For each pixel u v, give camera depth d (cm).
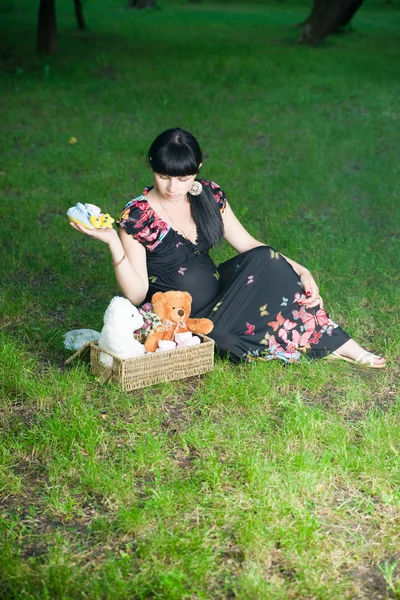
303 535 285
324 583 269
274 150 941
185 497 306
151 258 412
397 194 774
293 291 421
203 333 407
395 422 367
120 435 354
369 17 2912
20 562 271
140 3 3034
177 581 260
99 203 723
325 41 1988
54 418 360
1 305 495
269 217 700
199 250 420
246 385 394
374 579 273
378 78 1419
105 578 264
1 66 1463
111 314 382
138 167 854
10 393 391
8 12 2670
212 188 423
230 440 348
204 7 3316
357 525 299
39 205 715
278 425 367
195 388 399
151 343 397
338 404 390
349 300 508
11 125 1044
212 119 1095
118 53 1683
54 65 1498
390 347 446
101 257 595
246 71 1457
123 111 1138
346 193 779
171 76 1405
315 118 1103
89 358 421
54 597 259
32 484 321
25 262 580
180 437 349
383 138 1014
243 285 414
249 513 295
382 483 321
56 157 883
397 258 596
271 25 2473
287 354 422
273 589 263
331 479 323
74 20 2436
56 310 503
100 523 294
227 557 280
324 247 617
